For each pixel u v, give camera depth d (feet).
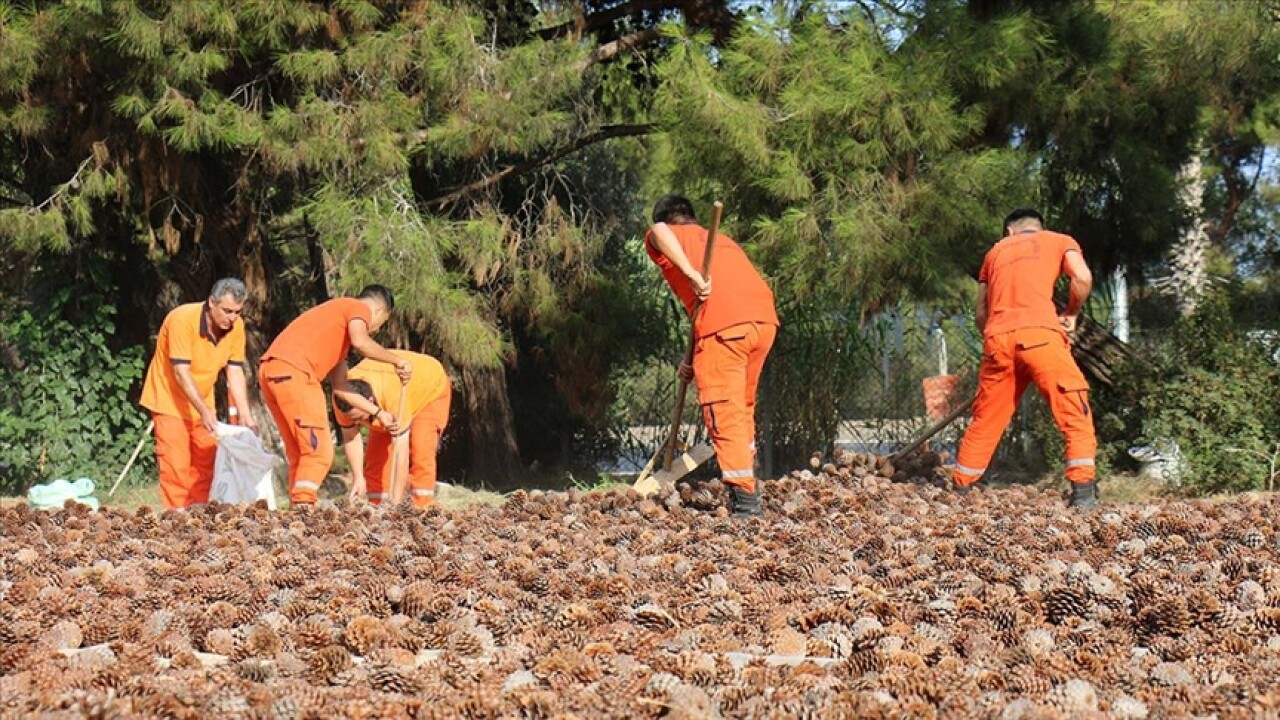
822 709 15.51
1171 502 40.65
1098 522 34.01
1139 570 26.32
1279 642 19.29
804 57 51.93
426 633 21.08
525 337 74.59
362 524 35.22
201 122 51.78
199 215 59.72
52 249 59.16
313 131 53.47
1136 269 63.36
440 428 45.55
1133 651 19.49
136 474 64.44
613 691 16.58
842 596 23.86
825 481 45.03
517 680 17.62
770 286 53.26
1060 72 53.98
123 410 64.44
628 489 42.06
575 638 20.06
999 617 21.49
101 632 21.27
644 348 67.67
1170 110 57.88
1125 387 58.65
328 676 18.02
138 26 49.52
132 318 68.33
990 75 51.31
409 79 57.21
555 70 55.36
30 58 51.37
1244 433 53.31
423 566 27.76
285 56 53.36
